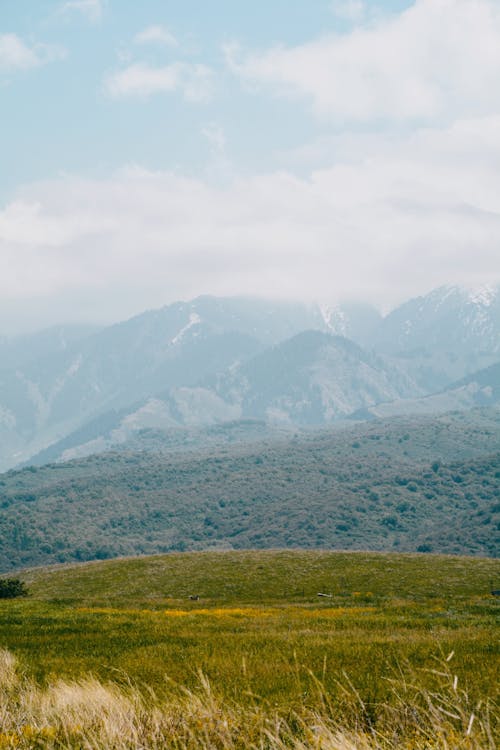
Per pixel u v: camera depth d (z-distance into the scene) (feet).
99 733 26.63
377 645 53.26
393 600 187.32
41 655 53.88
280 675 39.04
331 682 36.01
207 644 58.85
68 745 25.44
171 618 98.43
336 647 52.24
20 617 97.45
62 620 92.22
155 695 32.04
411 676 36.04
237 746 24.68
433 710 24.53
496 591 201.98
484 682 34.45
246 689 34.65
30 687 35.73
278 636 65.72
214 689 34.17
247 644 57.77
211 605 171.63
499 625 80.12
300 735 25.30
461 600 180.55
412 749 23.32
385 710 27.50
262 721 26.17
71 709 30.53
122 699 30.76
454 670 38.24
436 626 80.69
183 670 42.06
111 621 90.79
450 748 22.80
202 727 25.90
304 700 30.19
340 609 139.85
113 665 46.16
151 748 25.09
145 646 58.95
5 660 46.62
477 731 23.66
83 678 40.06
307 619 97.81
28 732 27.55
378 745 23.38
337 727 25.35
